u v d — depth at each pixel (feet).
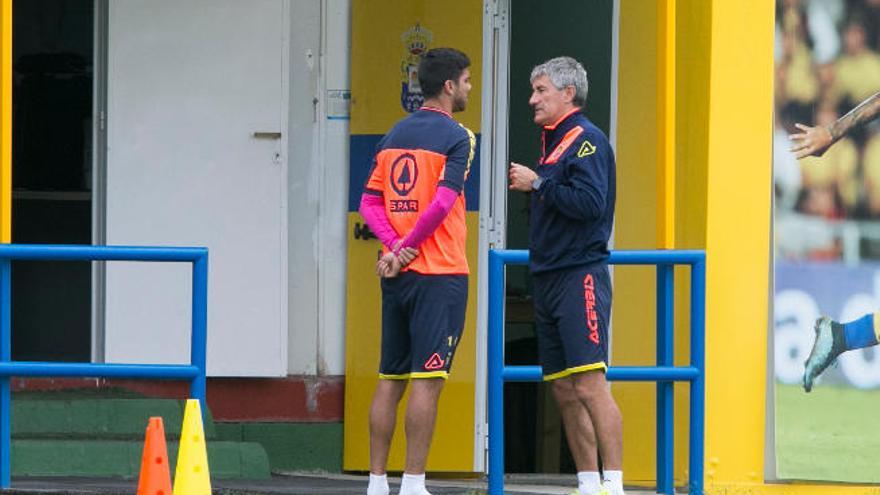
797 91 119.75
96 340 124.47
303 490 108.68
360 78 126.21
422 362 97.19
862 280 120.06
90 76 125.59
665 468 107.65
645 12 123.75
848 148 120.16
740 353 118.93
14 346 125.59
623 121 124.16
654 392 122.62
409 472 97.86
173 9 123.44
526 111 130.93
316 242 126.31
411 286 97.09
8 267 100.89
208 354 123.24
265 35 124.06
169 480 89.61
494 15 125.49
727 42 118.83
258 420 124.98
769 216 119.34
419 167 97.81
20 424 117.91
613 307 123.75
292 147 126.11
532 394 131.75
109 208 123.03
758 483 118.93
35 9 125.29
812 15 120.06
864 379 119.75
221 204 123.75
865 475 119.14
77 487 104.83
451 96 99.25
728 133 118.83
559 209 94.84
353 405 125.39
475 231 125.29
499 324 102.47
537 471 131.23
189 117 123.65
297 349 126.00
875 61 120.37
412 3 125.90
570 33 128.98
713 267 118.62
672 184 108.99
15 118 125.49
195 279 101.35
